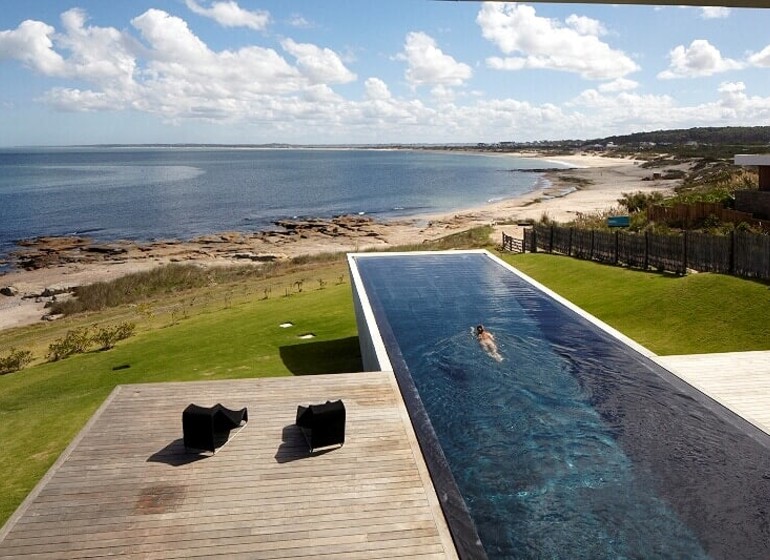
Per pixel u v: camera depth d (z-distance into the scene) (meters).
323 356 13.75
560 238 23.61
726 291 13.78
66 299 27.88
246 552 5.13
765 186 21.31
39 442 9.97
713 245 15.66
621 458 7.12
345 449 6.88
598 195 62.66
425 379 9.12
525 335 11.33
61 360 15.71
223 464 6.53
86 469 6.42
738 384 9.38
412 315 12.44
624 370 9.71
